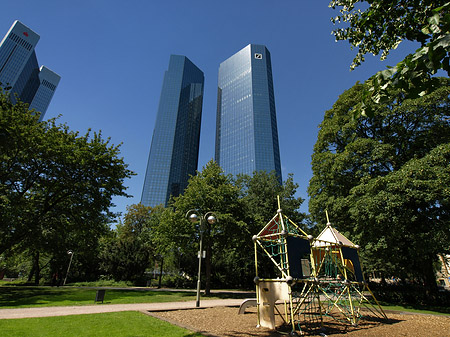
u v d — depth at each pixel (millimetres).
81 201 22797
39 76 168375
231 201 25391
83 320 8883
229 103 149875
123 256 36750
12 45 132000
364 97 3701
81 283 34906
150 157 142375
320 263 12289
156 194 130625
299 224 36969
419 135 18188
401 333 8719
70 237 28109
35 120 21828
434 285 18219
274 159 124562
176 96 162250
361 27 6113
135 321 9016
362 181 17688
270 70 154500
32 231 19641
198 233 24531
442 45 2730
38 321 8484
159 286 37625
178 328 8203
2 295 17938
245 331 8641
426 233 15320
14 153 19344
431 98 16750
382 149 17531
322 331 8953
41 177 21672
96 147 22953
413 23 5398
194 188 24922
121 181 25234
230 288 38438
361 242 18453
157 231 25734
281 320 11039
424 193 13828
